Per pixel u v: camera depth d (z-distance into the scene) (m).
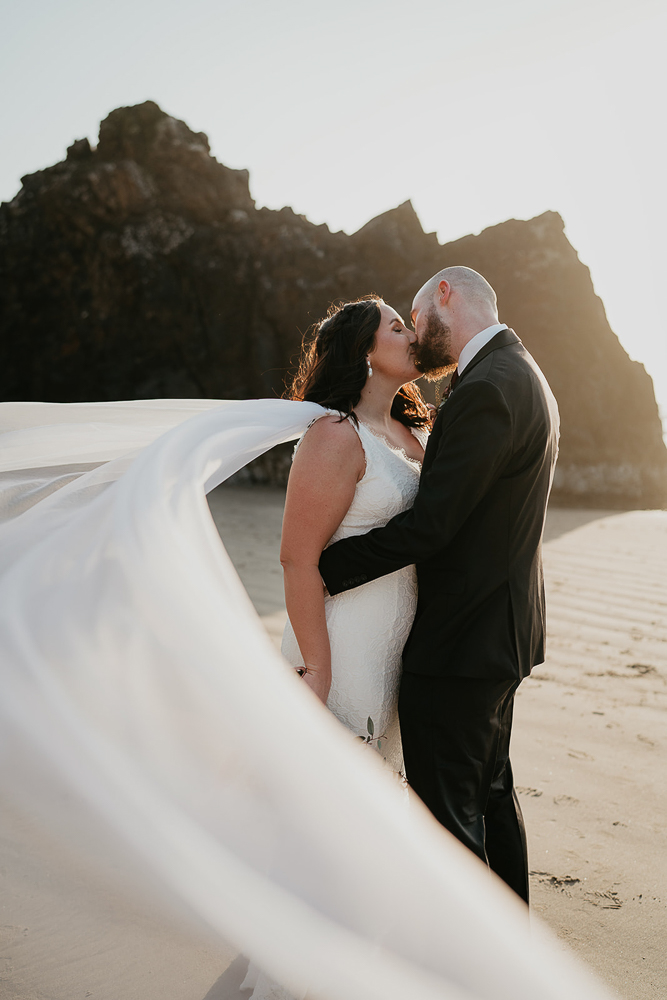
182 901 1.10
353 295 15.56
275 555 7.05
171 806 1.10
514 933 1.32
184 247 16.19
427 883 1.26
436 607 1.92
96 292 16.41
